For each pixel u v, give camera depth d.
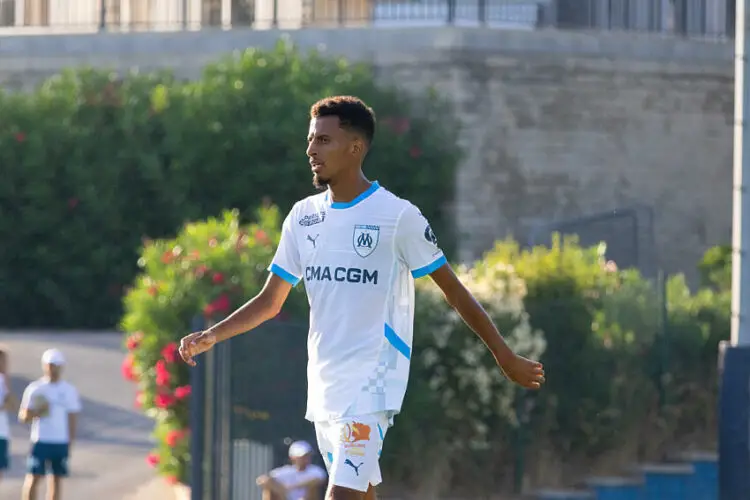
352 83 97.50
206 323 47.00
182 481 55.47
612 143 104.19
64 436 55.03
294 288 52.53
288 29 103.38
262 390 46.41
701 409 63.12
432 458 54.81
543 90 101.88
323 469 46.09
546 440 57.75
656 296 62.50
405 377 20.41
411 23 104.12
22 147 98.75
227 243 57.25
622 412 59.97
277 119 96.88
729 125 108.50
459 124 99.00
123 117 98.88
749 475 43.94
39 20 111.12
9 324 99.19
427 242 20.06
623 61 104.50
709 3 109.31
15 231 98.69
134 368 57.34
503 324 56.31
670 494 59.84
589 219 94.44
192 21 109.75
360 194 20.30
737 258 45.06
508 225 100.44
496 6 105.12
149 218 98.88
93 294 98.88
